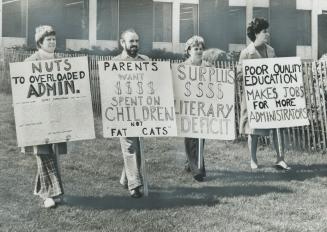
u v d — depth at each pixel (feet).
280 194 21.04
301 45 77.15
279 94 25.07
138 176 20.04
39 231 16.42
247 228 17.07
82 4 67.87
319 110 29.91
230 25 74.64
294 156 28.76
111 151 28.14
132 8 70.69
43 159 18.66
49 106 18.97
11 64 18.84
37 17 64.90
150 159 26.58
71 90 19.24
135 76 20.48
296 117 25.21
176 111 21.94
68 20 67.21
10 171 23.43
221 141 32.55
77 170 23.98
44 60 19.15
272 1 76.07
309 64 30.04
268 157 28.45
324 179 23.59
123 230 16.61
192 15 73.92
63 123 19.03
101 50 67.26
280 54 76.13
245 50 25.44
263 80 24.99
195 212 18.56
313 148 30.25
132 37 20.85
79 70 19.34
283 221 17.88
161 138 32.94
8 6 63.16
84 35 68.33
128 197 20.18
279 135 25.27
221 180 23.21
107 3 69.62
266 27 25.31
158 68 20.66
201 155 22.75
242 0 75.10
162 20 72.54
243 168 25.72
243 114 25.58
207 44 74.18
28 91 18.93
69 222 17.24
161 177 23.34
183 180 23.02
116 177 23.08
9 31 63.36
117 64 20.38
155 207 19.03
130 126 20.26
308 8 77.15
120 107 20.29
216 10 74.33
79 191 20.77
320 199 20.47
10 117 35.65
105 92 20.24
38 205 18.86
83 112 19.26
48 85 19.08
